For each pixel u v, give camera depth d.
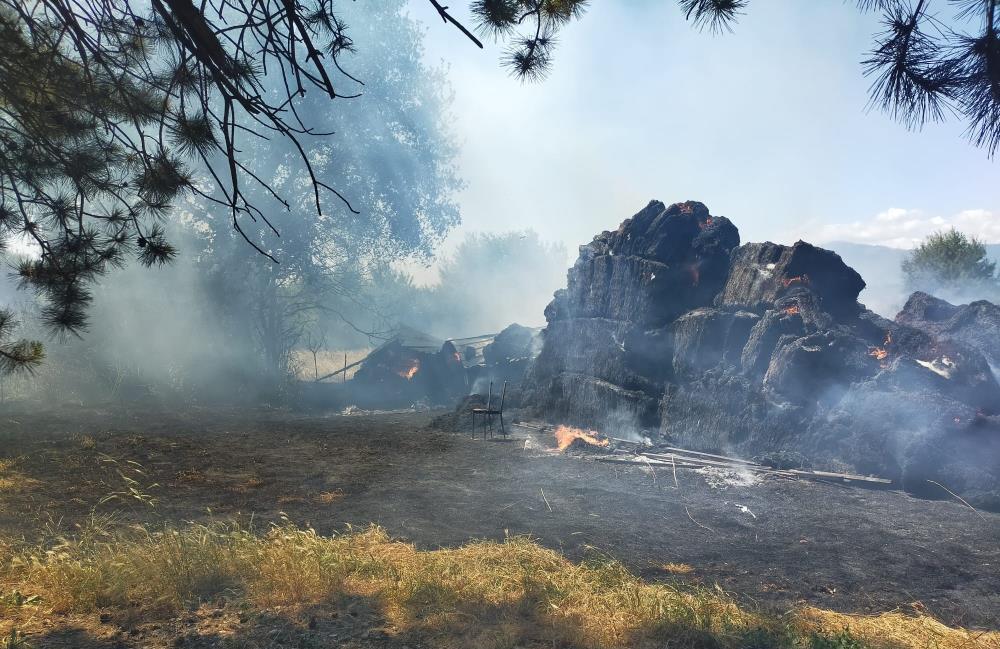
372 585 5.13
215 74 3.77
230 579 5.17
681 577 5.96
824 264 12.71
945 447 9.30
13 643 3.85
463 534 7.06
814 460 10.63
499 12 4.86
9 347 7.20
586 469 10.72
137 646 4.02
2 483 8.64
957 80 3.73
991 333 11.02
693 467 10.77
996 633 4.81
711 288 14.27
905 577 6.17
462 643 4.19
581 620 4.57
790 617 4.83
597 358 15.06
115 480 9.29
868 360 11.04
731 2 4.40
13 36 6.22
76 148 7.03
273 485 9.31
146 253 6.98
